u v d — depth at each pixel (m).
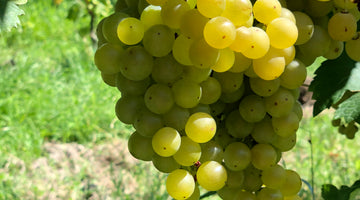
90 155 1.14
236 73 0.33
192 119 0.31
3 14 0.34
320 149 1.17
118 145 1.19
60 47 1.60
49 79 1.37
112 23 0.32
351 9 0.35
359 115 0.33
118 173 1.06
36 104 1.24
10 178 0.97
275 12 0.30
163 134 0.31
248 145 0.36
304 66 0.34
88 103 1.28
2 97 1.25
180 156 0.31
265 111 0.34
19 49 1.61
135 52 0.31
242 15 0.29
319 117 1.31
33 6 1.76
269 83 0.33
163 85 0.31
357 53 0.34
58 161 1.10
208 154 0.33
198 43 0.29
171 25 0.30
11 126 1.15
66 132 1.22
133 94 0.33
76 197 0.94
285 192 0.36
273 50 0.31
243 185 0.36
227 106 0.36
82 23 1.71
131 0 0.35
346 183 0.98
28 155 1.08
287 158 1.15
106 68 0.32
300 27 0.32
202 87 0.32
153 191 0.91
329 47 0.35
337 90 0.35
